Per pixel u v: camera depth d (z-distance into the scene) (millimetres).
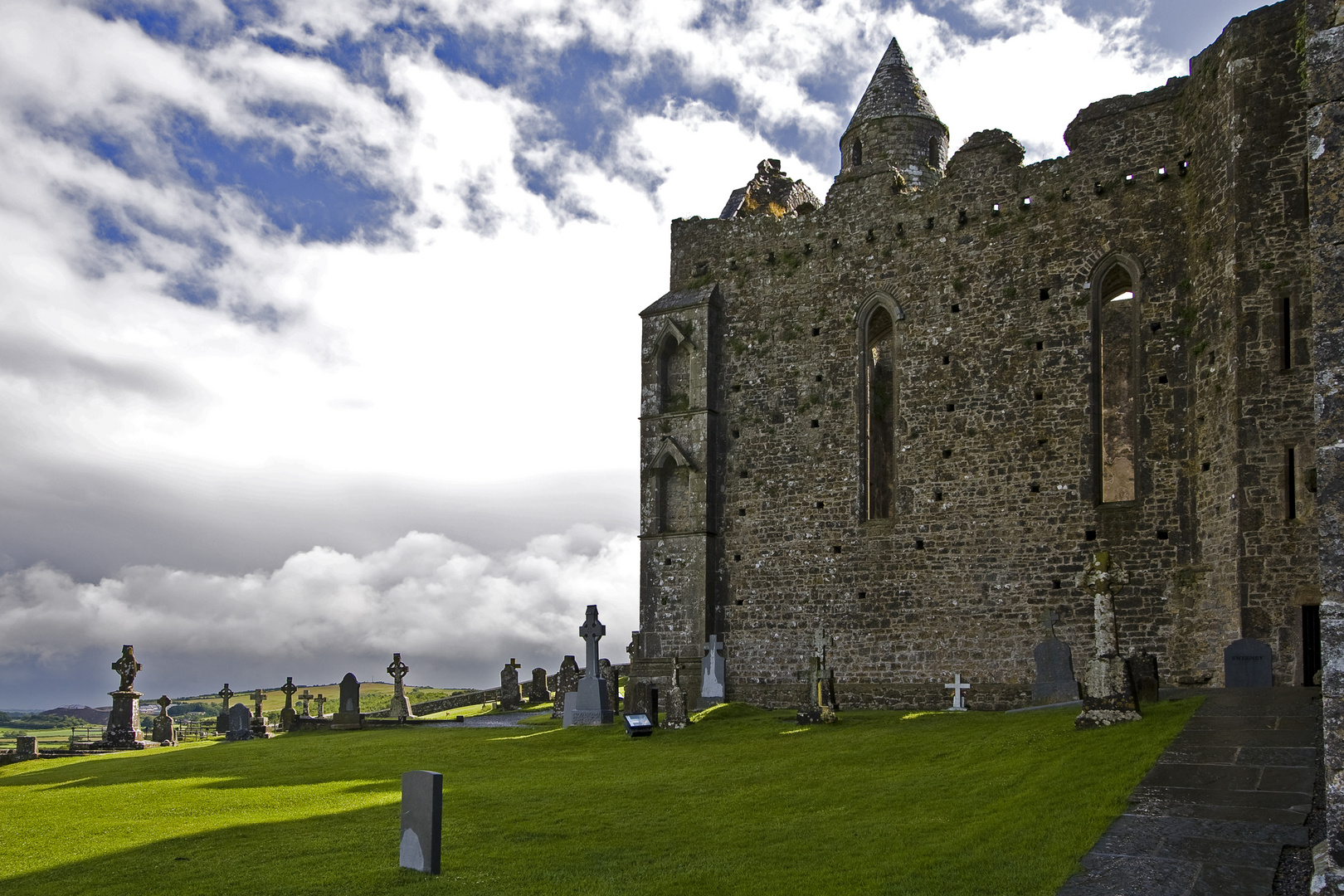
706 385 40438
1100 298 34500
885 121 45031
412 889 12195
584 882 12156
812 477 38625
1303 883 10359
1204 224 31422
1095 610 20328
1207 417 30609
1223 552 29078
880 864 12102
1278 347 28078
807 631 37688
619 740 28859
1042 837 12344
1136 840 11805
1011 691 33500
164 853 14852
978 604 34594
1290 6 29016
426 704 60781
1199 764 14867
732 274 41625
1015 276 35688
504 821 16344
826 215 40062
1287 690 22156
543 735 31172
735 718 32906
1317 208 9172
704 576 39219
